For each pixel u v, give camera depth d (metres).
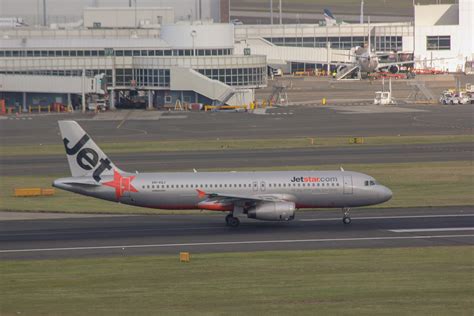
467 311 191.75
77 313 193.38
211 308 195.62
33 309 196.88
